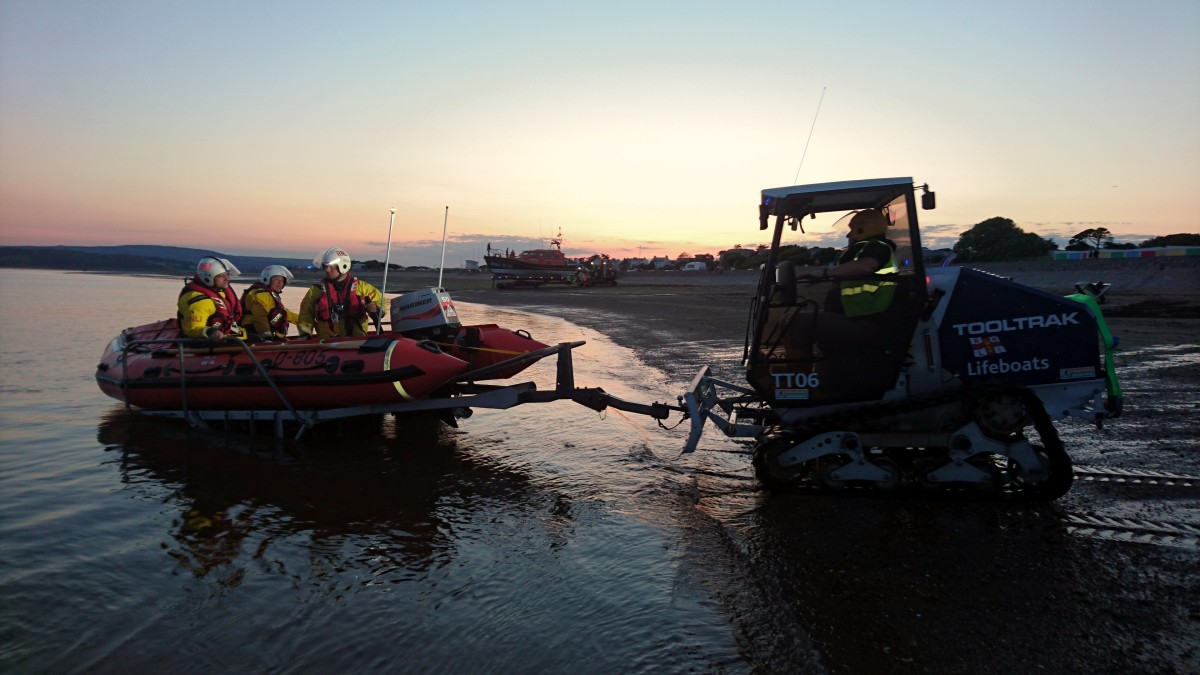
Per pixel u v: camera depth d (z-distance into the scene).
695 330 17.22
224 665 3.08
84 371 11.54
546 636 3.21
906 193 4.55
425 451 6.62
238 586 3.84
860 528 4.33
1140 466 5.31
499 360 7.64
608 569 3.90
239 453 6.61
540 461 6.19
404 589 3.75
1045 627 3.10
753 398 5.92
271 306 8.05
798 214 4.98
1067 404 4.59
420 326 7.64
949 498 4.76
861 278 4.72
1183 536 4.06
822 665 2.85
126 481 5.73
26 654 3.18
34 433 7.40
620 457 6.23
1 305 29.41
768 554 3.97
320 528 4.66
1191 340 12.30
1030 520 4.37
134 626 3.43
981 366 4.68
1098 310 4.56
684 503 4.92
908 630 3.11
